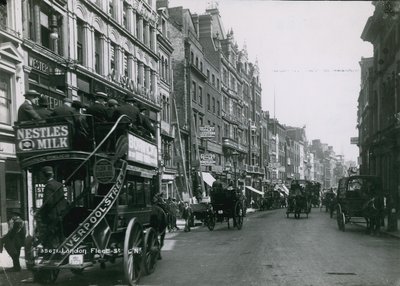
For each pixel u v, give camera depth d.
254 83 75.00
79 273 9.82
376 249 13.44
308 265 10.49
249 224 25.48
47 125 8.41
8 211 16.08
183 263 11.17
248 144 70.19
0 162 15.79
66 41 22.06
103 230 8.10
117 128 8.56
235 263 10.98
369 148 37.84
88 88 23.81
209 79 51.41
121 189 8.27
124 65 29.73
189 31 45.38
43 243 8.26
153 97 34.16
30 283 8.73
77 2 23.30
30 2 19.23
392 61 30.89
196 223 26.98
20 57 17.50
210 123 51.16
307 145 130.75
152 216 11.15
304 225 23.73
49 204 8.25
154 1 36.47
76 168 9.02
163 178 34.94
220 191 21.75
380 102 33.72
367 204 18.78
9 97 17.00
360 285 8.22
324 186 149.38
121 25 28.83
